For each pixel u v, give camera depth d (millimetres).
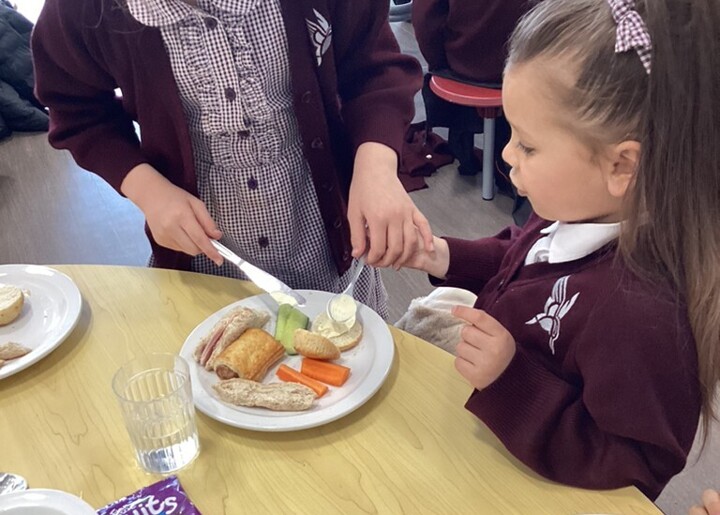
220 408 841
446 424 830
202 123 1054
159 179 1071
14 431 849
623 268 731
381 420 839
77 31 1005
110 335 985
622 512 724
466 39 2467
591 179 733
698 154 666
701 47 638
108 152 1104
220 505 748
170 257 1190
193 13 960
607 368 707
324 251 1235
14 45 3535
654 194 688
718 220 685
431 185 2861
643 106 663
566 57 693
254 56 1015
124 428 841
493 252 1089
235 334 926
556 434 755
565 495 745
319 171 1119
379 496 748
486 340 779
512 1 2326
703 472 1619
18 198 2977
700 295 695
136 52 995
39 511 695
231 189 1122
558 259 804
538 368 777
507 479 763
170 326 996
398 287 2338
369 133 1092
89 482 780
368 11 1119
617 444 723
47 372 931
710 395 747
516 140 771
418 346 946
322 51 1053
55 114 1114
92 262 2594
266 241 1168
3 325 999
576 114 696
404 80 1157
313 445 811
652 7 647
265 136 1080
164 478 776
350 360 923
